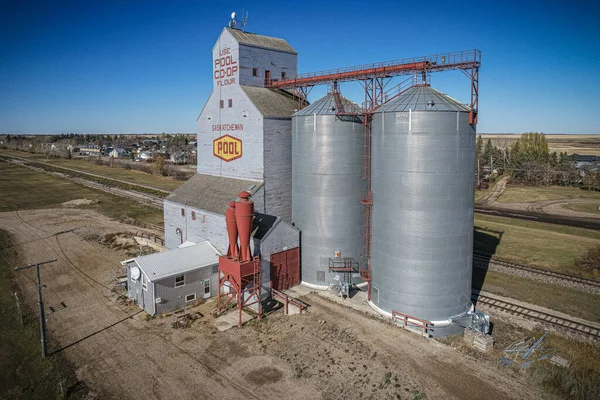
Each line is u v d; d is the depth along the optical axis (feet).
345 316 102.94
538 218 224.94
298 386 75.72
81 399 73.15
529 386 74.69
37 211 244.22
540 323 100.63
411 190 93.71
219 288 106.32
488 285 124.98
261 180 130.00
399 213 96.22
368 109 113.39
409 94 97.91
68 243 171.12
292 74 156.35
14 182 369.50
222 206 127.34
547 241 173.27
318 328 96.78
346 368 80.74
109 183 358.84
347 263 120.67
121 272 135.95
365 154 115.03
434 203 92.84
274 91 145.59
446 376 77.87
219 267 106.63
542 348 88.02
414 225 94.48
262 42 145.69
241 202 100.73
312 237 121.39
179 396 73.56
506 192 320.91
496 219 222.07
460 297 98.07
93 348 89.71
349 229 119.96
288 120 134.10
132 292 113.60
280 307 109.91
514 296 116.67
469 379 76.89
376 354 85.40
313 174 118.52
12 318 103.86
